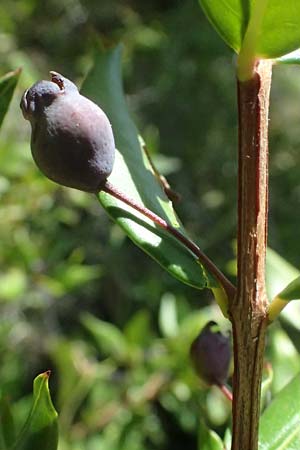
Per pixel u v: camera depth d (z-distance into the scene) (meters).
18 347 0.43
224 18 0.13
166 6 0.70
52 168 0.13
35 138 0.13
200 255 0.14
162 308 0.31
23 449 0.14
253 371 0.14
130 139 0.16
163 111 0.63
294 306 0.21
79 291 0.49
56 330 0.46
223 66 0.65
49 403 0.14
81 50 0.62
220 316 0.29
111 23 0.65
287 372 0.21
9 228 0.34
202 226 0.58
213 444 0.16
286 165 0.62
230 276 0.41
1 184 0.33
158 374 0.31
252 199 0.13
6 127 0.39
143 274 0.53
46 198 0.35
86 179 0.13
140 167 0.15
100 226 0.50
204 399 0.23
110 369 0.32
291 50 0.13
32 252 0.34
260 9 0.13
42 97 0.13
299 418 0.16
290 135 0.63
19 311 0.42
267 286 0.21
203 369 0.16
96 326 0.33
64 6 0.63
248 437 0.14
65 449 0.31
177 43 0.65
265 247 0.13
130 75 0.62
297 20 0.13
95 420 0.32
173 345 0.30
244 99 0.13
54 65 0.60
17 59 0.43
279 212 0.60
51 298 0.44
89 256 0.50
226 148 0.63
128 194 0.15
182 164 0.62
